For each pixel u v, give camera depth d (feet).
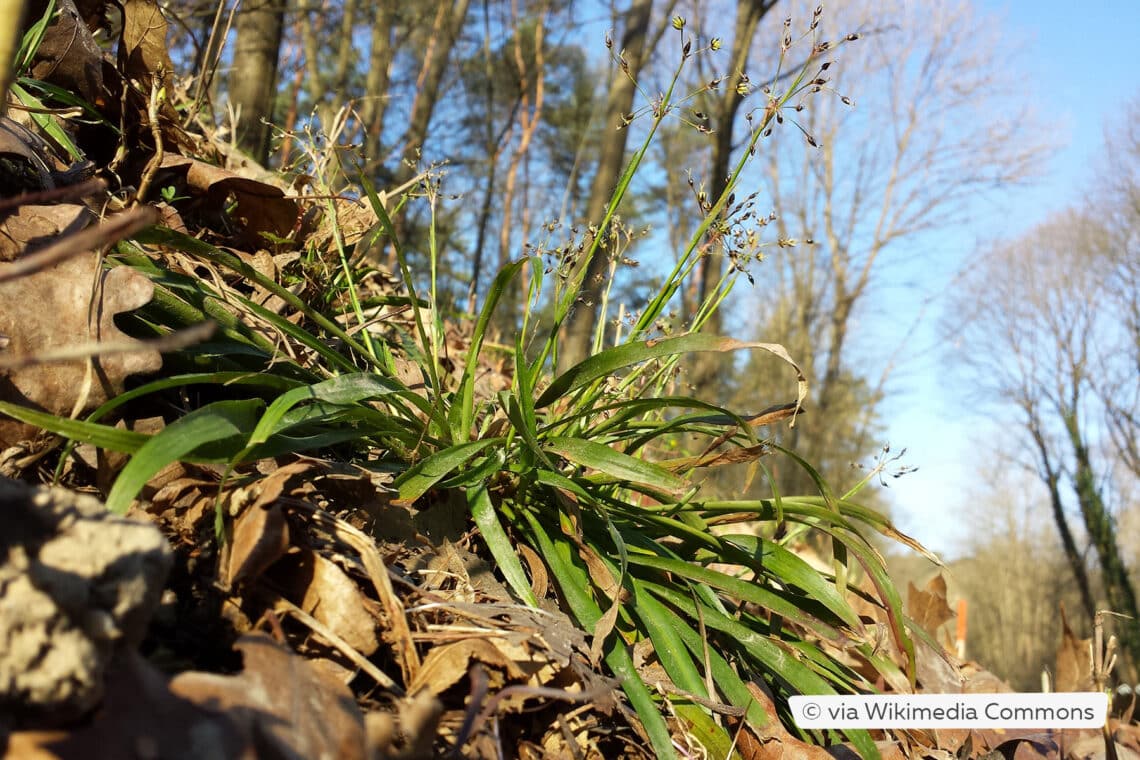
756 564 1.92
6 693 0.86
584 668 1.45
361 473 1.64
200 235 2.20
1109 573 28.73
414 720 1.01
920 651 2.62
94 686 0.90
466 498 1.79
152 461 1.20
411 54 14.14
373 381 1.74
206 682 1.02
